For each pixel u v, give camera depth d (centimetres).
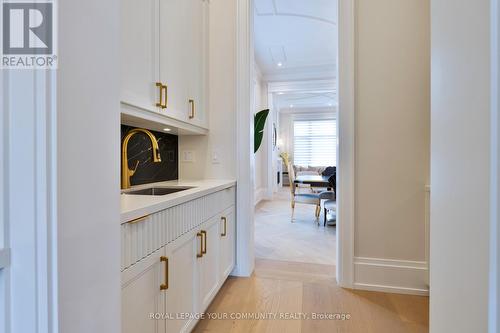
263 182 656
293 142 986
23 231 48
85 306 57
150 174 199
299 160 985
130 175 162
